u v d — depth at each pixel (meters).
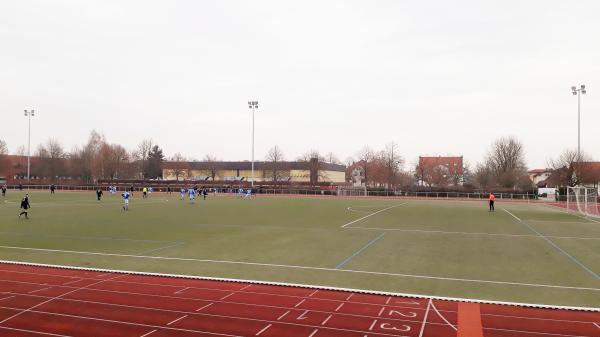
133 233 26.75
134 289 13.59
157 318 10.97
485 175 101.56
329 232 27.88
